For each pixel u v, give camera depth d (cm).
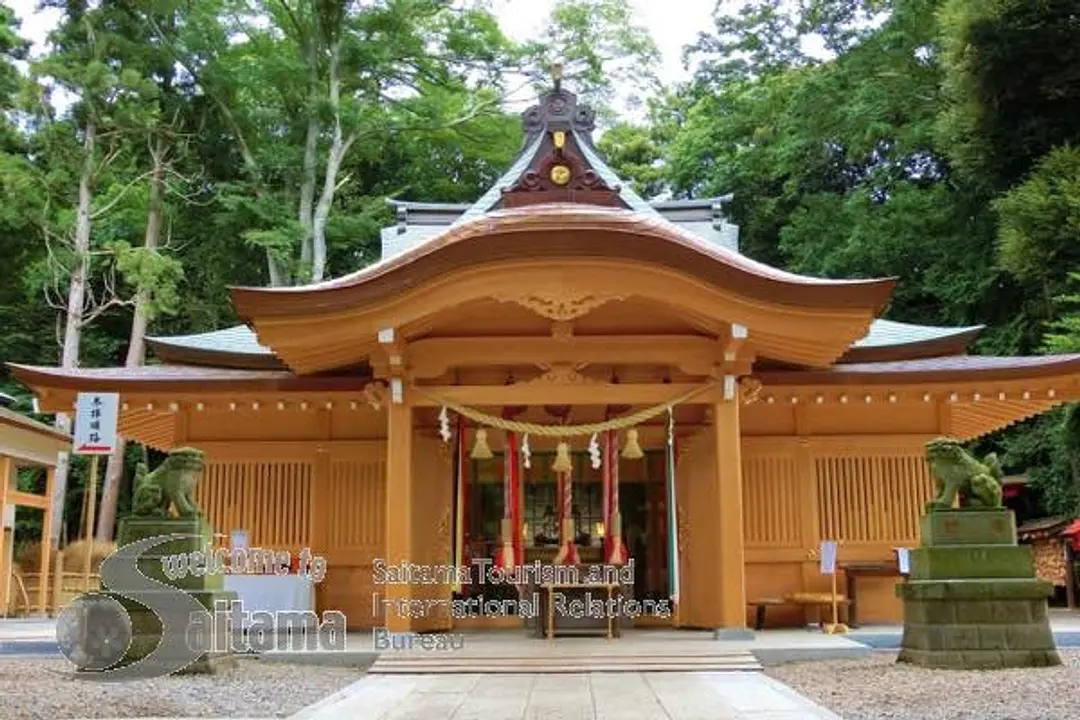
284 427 1435
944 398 1380
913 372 1343
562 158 1255
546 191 1248
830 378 1341
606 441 1246
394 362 1190
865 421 1441
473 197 3609
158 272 2583
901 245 2747
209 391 1337
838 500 1417
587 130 1631
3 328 3262
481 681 909
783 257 3425
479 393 1225
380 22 3169
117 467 2730
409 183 3584
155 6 2836
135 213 3206
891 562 1389
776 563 1398
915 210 2759
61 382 1319
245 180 3228
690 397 1217
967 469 996
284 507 1413
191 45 2895
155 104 2806
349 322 1149
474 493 1488
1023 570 966
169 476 984
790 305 1147
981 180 2388
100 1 2839
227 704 785
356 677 970
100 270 3098
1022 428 2442
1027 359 1401
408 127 3225
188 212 3234
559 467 1235
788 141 3111
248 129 3148
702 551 1334
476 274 1127
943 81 2612
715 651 1025
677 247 1117
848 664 1013
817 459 1429
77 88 2644
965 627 942
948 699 759
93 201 3072
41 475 3073
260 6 3197
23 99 2512
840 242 2931
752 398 1257
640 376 1325
